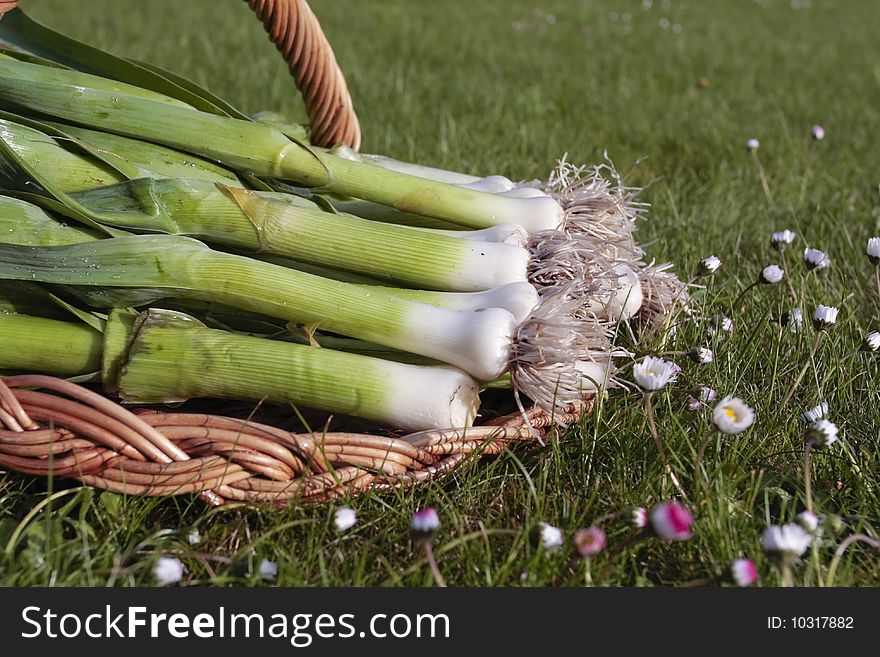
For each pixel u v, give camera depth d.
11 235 1.53
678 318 1.90
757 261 2.42
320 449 1.37
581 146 3.39
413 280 1.60
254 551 1.31
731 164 3.35
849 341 1.89
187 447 1.38
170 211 1.57
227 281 1.50
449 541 1.35
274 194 1.71
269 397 1.47
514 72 4.87
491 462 1.54
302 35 1.96
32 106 1.70
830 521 1.26
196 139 1.68
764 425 1.58
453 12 7.44
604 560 1.27
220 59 4.66
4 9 1.58
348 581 1.28
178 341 1.47
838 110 4.20
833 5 9.49
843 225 2.48
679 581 1.27
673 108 4.13
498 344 1.47
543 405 1.52
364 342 1.58
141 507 1.39
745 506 1.36
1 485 1.43
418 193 1.74
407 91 4.14
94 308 1.57
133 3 7.02
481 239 1.68
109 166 1.63
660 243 2.45
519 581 1.25
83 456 1.33
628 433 1.53
